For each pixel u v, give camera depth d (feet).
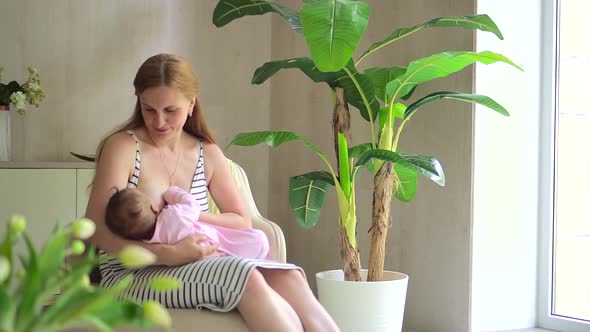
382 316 10.03
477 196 11.00
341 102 10.51
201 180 7.98
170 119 7.56
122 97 13.35
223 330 6.56
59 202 11.30
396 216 12.10
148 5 13.57
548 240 11.53
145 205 7.02
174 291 6.82
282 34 14.33
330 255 13.29
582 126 11.97
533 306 11.62
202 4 14.06
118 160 7.45
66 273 3.12
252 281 6.61
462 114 10.96
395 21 12.00
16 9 12.47
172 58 7.65
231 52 14.34
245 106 14.47
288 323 6.51
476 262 11.02
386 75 10.68
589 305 12.14
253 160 14.61
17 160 12.46
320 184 10.94
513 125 11.35
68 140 12.90
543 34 11.57
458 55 9.62
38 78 12.02
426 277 11.55
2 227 10.91
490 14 11.11
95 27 13.12
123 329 6.48
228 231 7.59
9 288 2.90
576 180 11.95
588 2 11.89
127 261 2.78
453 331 11.09
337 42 8.77
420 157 9.84
